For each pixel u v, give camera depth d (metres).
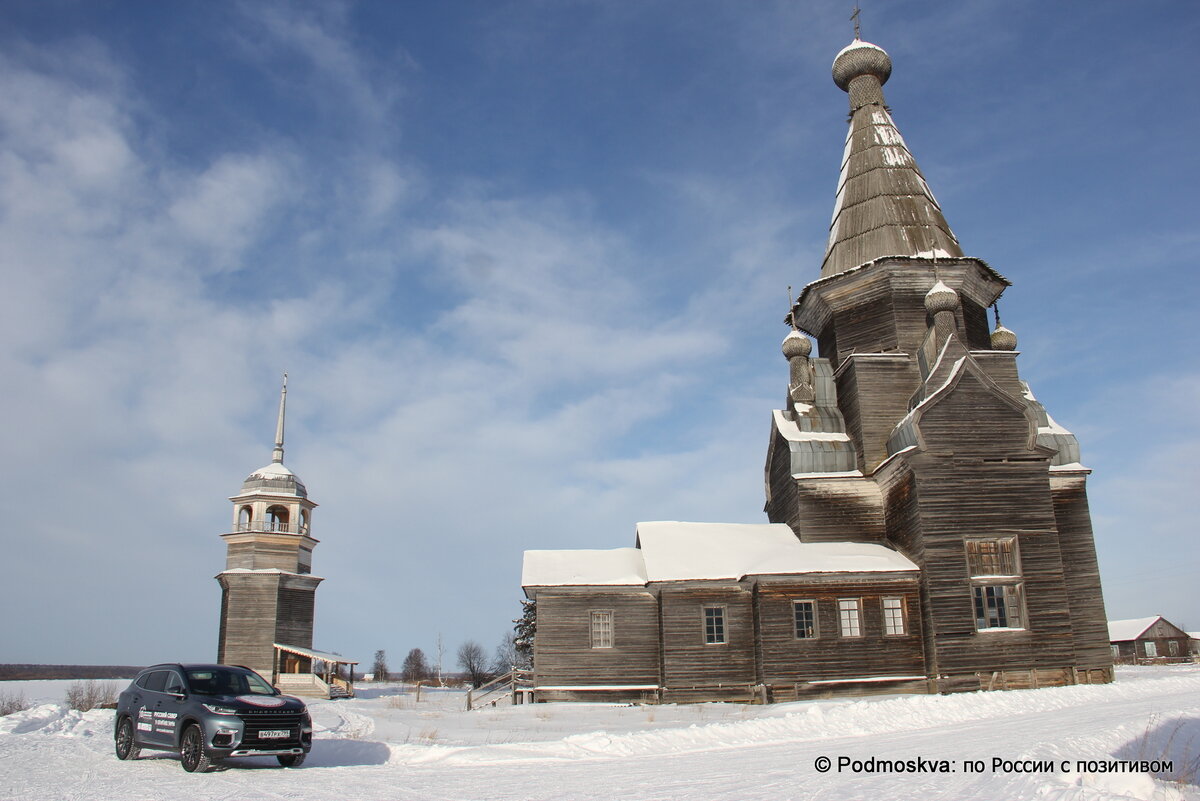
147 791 14.10
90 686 41.59
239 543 54.28
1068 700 26.77
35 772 16.77
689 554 37.97
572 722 28.39
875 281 40.59
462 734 24.95
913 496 34.91
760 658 34.50
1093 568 37.22
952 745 18.31
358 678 96.50
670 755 18.89
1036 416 36.88
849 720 23.41
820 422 40.62
